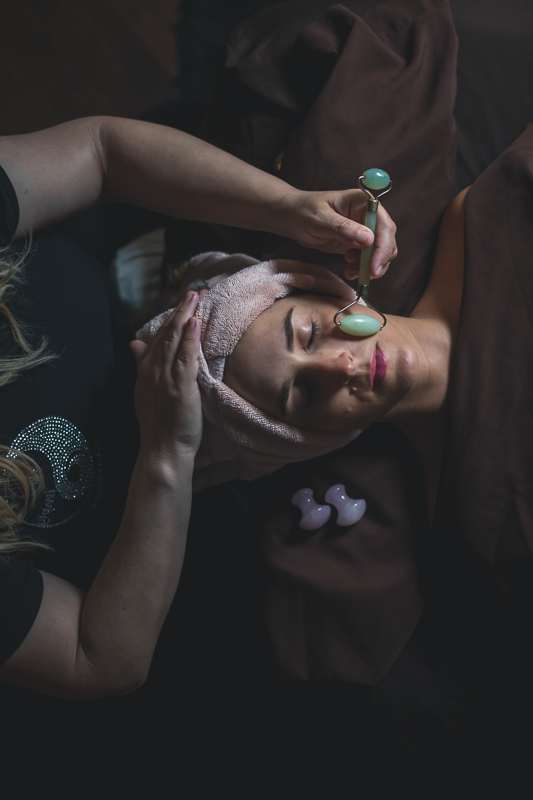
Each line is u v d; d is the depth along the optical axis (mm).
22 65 2484
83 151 948
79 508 910
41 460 865
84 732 1126
